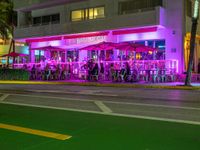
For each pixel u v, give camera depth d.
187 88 19.56
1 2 36.62
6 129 7.95
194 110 10.79
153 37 28.84
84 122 8.77
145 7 29.19
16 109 11.09
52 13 35.88
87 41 32.06
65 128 8.05
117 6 30.53
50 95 15.63
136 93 16.64
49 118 9.39
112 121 8.88
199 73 28.83
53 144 6.59
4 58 43.09
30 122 8.83
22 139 6.99
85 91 17.72
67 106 11.76
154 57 28.78
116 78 25.17
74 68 29.50
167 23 28.33
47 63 29.98
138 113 10.18
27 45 39.50
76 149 6.24
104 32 30.64
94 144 6.57
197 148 6.29
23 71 29.83
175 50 27.95
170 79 25.53
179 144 6.56
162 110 10.80
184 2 28.03
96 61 27.70
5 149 6.25
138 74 25.27
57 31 33.78
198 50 30.23
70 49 33.78
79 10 33.50
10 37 39.94
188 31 28.80
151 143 6.63
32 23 37.97
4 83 25.50
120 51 29.94
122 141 6.79
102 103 12.55
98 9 32.09
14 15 38.88
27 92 17.23
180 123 8.55
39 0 34.97
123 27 29.09
